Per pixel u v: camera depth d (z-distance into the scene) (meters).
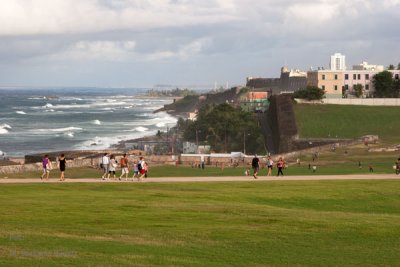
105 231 34.16
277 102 190.50
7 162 117.25
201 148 175.25
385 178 61.41
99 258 27.97
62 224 36.00
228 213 40.59
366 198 49.19
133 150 164.25
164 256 29.00
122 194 48.94
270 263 28.72
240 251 30.69
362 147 138.50
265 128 199.38
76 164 98.75
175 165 116.56
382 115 186.25
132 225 36.09
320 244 32.53
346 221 38.25
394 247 32.16
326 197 49.16
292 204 47.16
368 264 28.86
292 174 77.94
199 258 29.05
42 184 55.19
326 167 99.38
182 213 40.19
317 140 160.38
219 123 188.62
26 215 38.53
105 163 63.31
